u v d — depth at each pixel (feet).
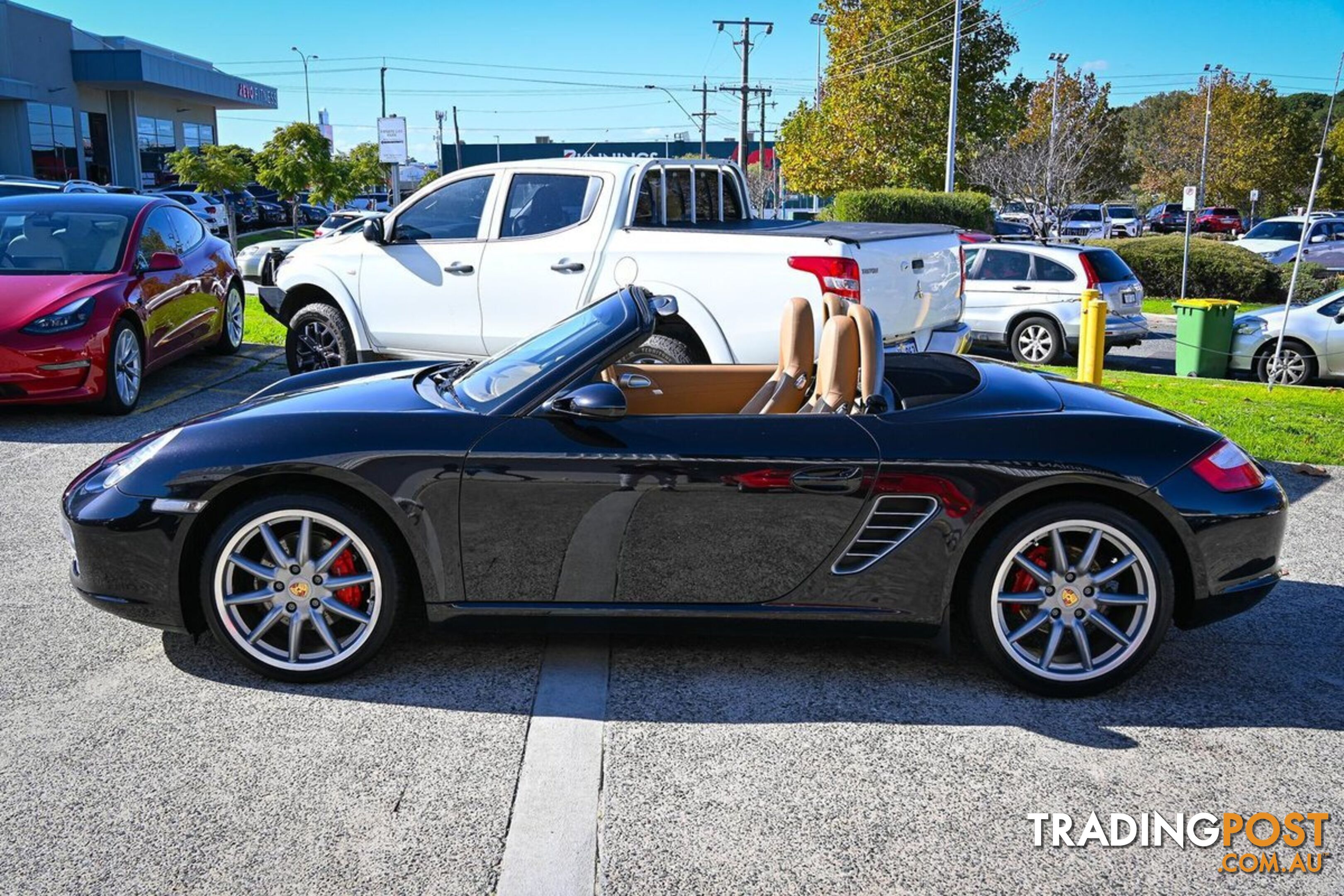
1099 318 24.62
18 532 17.34
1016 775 10.28
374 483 11.51
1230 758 10.65
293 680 12.00
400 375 14.61
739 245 21.36
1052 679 11.71
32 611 14.11
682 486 11.57
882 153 121.39
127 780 10.03
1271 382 39.01
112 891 8.45
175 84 147.95
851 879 8.70
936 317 23.06
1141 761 10.57
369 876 8.65
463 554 11.79
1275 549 11.94
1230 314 43.21
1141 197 216.13
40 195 29.14
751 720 11.28
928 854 9.04
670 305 13.47
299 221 150.30
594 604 11.96
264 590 11.83
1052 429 11.77
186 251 31.19
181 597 11.91
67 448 22.81
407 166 247.70
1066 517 11.48
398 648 12.95
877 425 11.85
